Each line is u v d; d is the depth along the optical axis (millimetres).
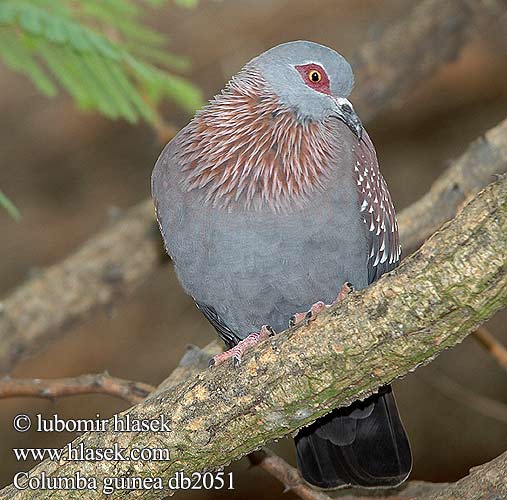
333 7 18469
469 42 15117
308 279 9383
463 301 6285
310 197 9156
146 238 13648
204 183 9188
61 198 20000
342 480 9359
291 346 6836
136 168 19781
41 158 19484
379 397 9125
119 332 19562
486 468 7844
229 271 9320
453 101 18875
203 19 18328
